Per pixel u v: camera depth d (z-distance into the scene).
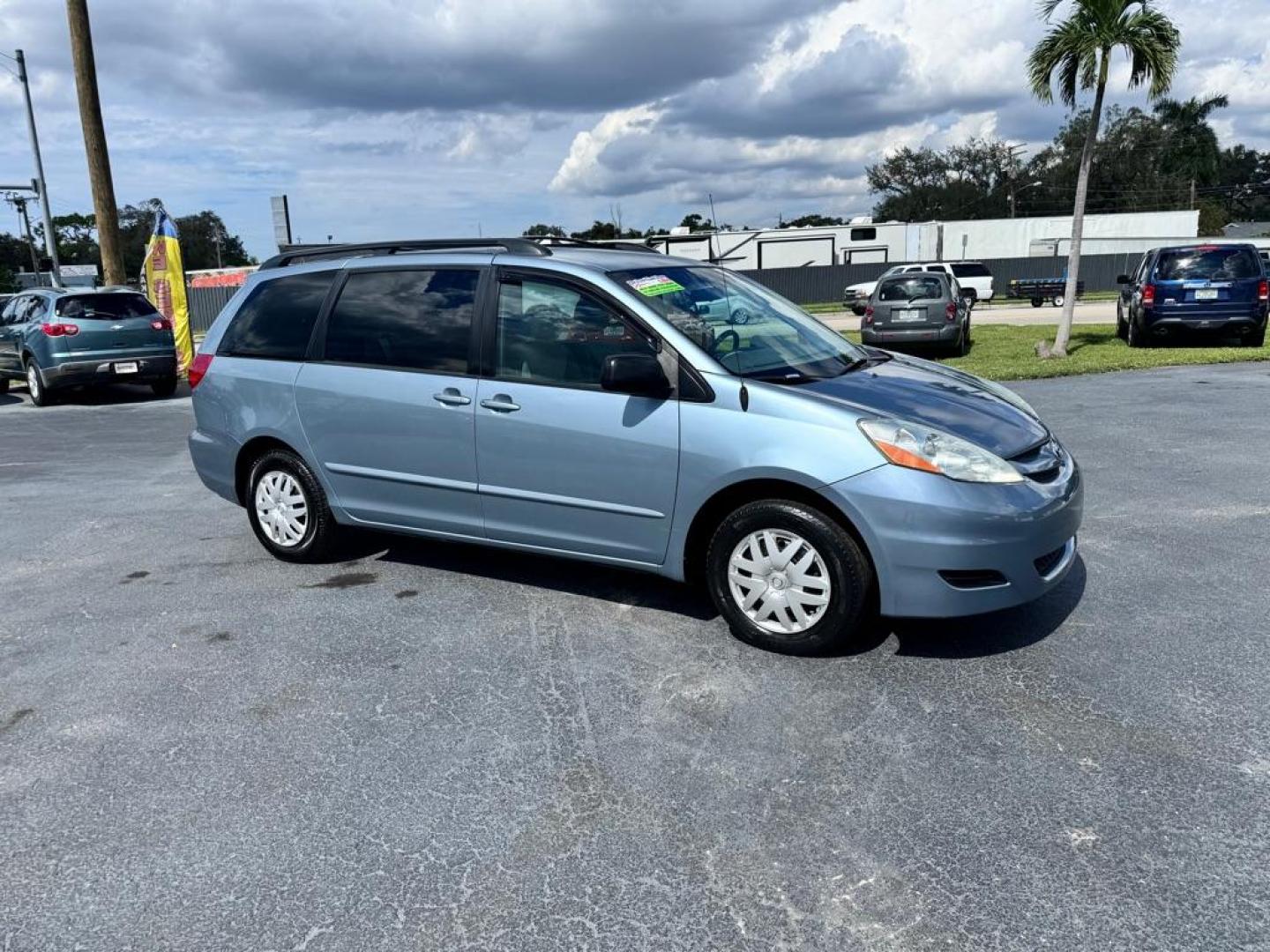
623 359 4.18
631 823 3.01
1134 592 4.75
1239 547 5.37
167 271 18.09
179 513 7.22
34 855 2.96
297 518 5.68
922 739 3.45
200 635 4.70
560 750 3.47
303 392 5.41
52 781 3.38
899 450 3.87
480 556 5.77
